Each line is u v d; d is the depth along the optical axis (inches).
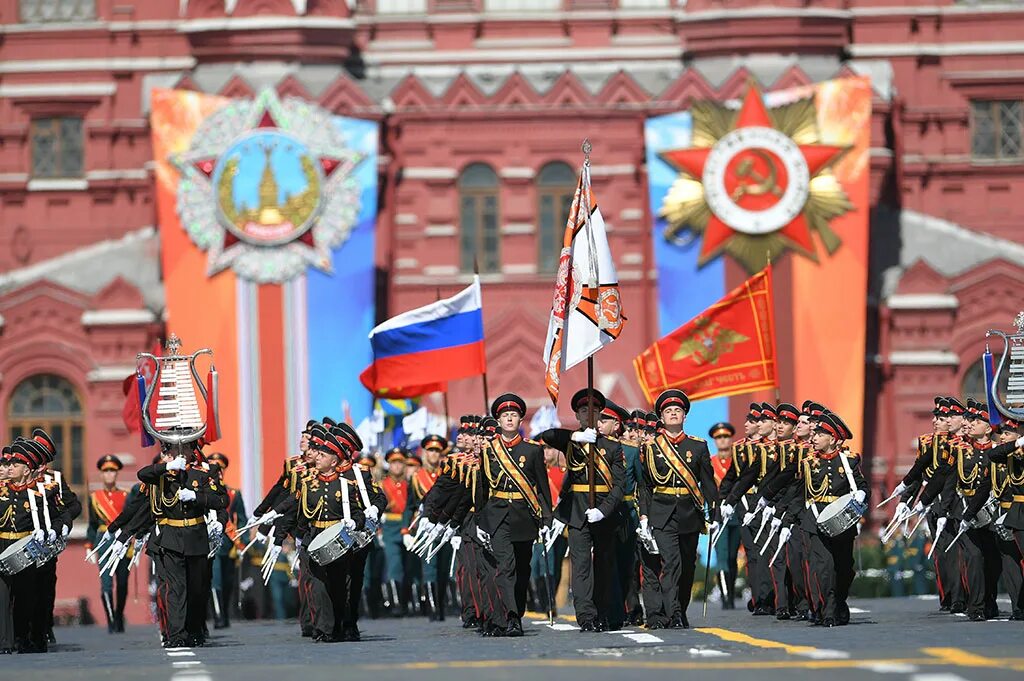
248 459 6584.6
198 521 3324.3
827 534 3336.6
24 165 7140.8
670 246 6643.7
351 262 6678.2
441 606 4515.3
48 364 6835.6
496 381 6845.5
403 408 5472.4
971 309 6845.5
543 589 4498.0
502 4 7170.3
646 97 6884.8
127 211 7140.8
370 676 2434.8
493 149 6929.1
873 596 5526.6
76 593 6633.9
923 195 7076.8
